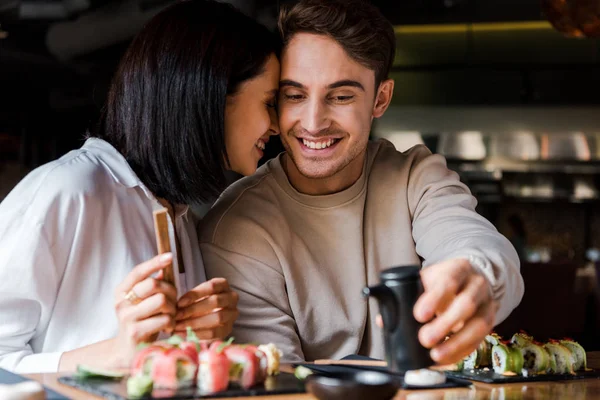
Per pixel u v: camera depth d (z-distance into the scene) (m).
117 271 1.79
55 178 1.76
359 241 2.15
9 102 9.98
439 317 1.26
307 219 2.16
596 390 1.50
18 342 1.71
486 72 8.64
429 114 8.92
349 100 2.00
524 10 7.82
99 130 1.96
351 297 2.13
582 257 9.48
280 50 2.00
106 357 1.48
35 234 1.69
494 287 1.48
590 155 8.77
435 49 8.55
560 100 8.55
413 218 2.19
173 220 1.94
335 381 1.19
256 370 1.35
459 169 9.08
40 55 8.94
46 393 1.26
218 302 1.53
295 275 2.11
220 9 1.88
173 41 1.80
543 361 1.68
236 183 2.24
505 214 9.70
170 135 1.80
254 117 1.93
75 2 6.73
